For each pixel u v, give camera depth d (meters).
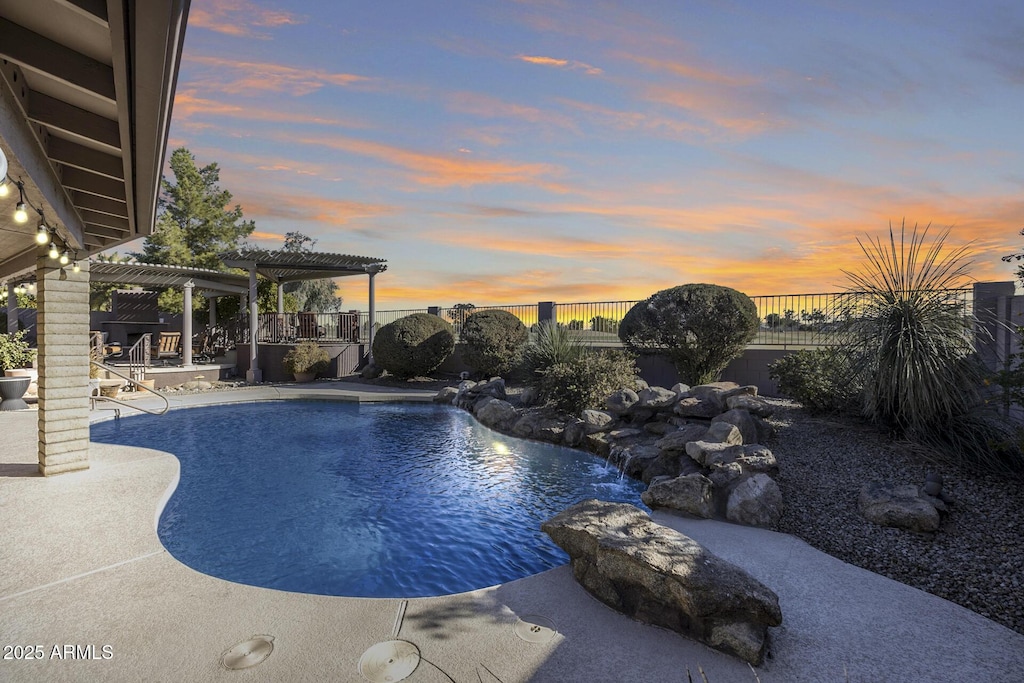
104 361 15.54
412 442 8.86
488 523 5.31
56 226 4.85
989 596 3.40
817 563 3.93
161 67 2.31
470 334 14.59
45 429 5.77
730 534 4.52
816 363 7.91
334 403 12.83
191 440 8.91
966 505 4.45
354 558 4.48
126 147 3.32
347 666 2.55
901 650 2.82
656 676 2.54
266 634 2.83
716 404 7.87
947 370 5.73
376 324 20.33
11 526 4.34
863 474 5.32
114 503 4.92
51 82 2.97
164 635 2.81
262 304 22.38
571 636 2.88
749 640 2.70
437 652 2.70
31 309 18.55
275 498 5.99
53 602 3.15
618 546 3.25
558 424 9.05
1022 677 2.59
